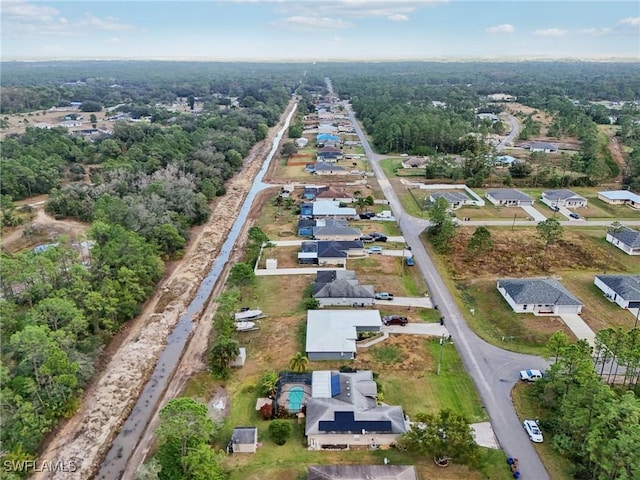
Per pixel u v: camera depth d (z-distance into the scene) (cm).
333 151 18212
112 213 9844
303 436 5244
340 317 7238
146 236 9700
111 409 5894
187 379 6341
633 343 5569
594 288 8412
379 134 19988
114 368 6650
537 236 10662
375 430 5100
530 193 14125
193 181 13700
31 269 7000
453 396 5831
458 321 7469
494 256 9675
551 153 18500
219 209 12988
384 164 17275
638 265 9325
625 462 4216
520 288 7831
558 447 4991
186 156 16012
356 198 13100
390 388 5966
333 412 5262
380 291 8331
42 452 5247
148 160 14962
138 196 11394
